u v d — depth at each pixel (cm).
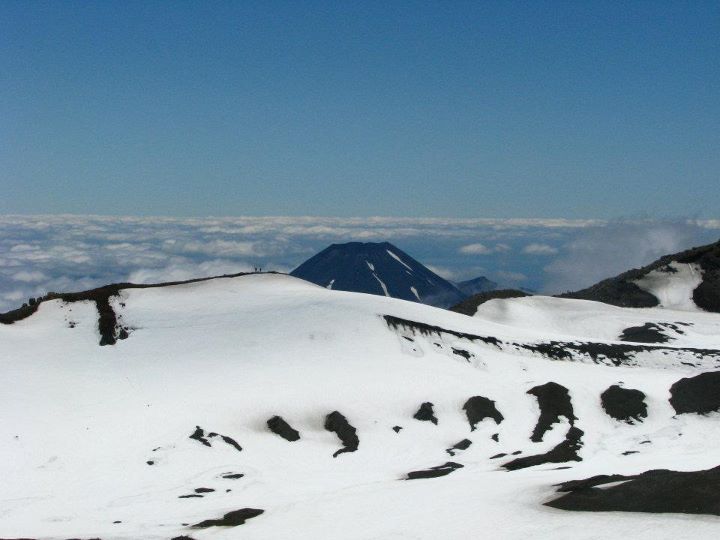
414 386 8794
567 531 4409
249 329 10288
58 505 6209
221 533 5266
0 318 10506
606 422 8375
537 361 10138
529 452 7406
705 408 8212
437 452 7606
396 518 5172
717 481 4631
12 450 7394
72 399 8588
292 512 5647
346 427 7956
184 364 9444
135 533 5359
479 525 4762
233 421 7888
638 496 4722
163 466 7019
